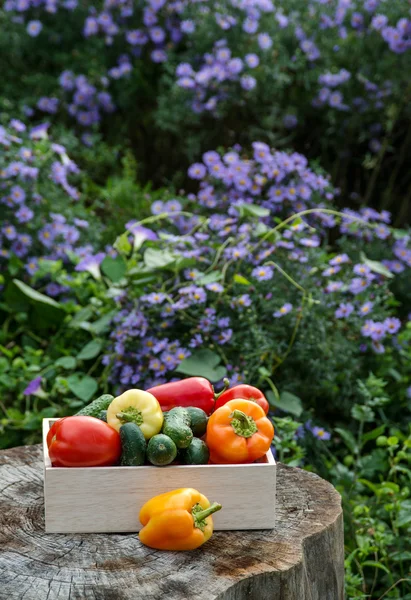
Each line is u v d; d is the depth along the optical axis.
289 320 4.11
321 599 2.54
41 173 5.27
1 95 6.83
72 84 6.58
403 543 3.50
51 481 2.41
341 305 4.16
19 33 6.85
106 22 6.63
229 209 4.65
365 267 4.31
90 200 6.20
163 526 2.33
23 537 2.42
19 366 4.45
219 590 2.18
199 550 2.38
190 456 2.45
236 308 4.03
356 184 6.43
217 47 6.18
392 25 6.08
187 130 6.35
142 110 6.75
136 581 2.22
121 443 2.44
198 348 4.04
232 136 6.29
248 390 2.65
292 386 4.07
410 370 4.39
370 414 3.78
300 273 4.28
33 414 4.15
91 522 2.44
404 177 6.38
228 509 2.46
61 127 6.25
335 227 5.86
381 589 3.53
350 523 3.65
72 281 4.71
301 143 6.41
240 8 6.20
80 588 2.18
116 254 4.63
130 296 4.21
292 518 2.57
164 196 5.53
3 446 4.15
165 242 4.44
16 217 5.02
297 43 6.31
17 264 4.84
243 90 6.07
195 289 3.97
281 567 2.29
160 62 6.72
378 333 4.11
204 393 2.64
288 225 4.55
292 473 2.89
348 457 3.84
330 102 5.96
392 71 6.01
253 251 4.28
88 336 4.61
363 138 6.17
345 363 4.15
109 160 6.38
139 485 2.42
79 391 4.09
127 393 2.49
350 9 6.17
